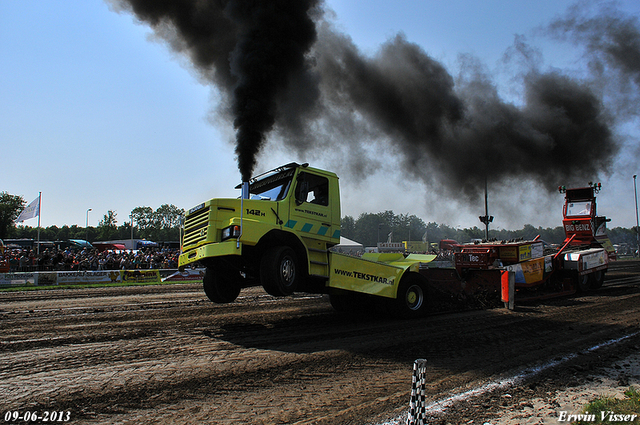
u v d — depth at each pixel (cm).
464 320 858
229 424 354
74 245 4328
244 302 1105
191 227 743
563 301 1168
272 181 802
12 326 738
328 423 361
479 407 410
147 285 1795
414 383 286
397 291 868
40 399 398
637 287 1514
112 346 595
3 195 7725
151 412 375
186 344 618
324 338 671
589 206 1598
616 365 554
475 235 9956
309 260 731
